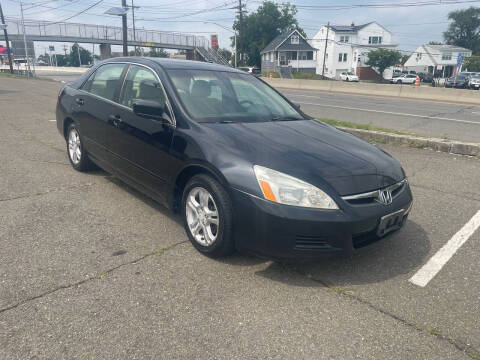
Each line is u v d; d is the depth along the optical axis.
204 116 3.53
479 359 2.19
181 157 3.29
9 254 3.12
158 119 3.52
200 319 2.45
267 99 4.27
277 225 2.71
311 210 2.69
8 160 5.84
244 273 2.99
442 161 6.39
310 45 67.44
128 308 2.52
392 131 8.37
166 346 2.21
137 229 3.67
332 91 27.34
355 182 2.87
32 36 45.41
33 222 3.72
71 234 3.51
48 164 5.70
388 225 3.01
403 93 22.88
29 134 7.84
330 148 3.24
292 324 2.43
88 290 2.69
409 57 71.88
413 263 3.23
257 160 2.91
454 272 3.10
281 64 67.25
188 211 3.34
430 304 2.68
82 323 2.36
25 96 15.89
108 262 3.07
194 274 2.95
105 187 4.78
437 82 52.31
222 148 3.07
